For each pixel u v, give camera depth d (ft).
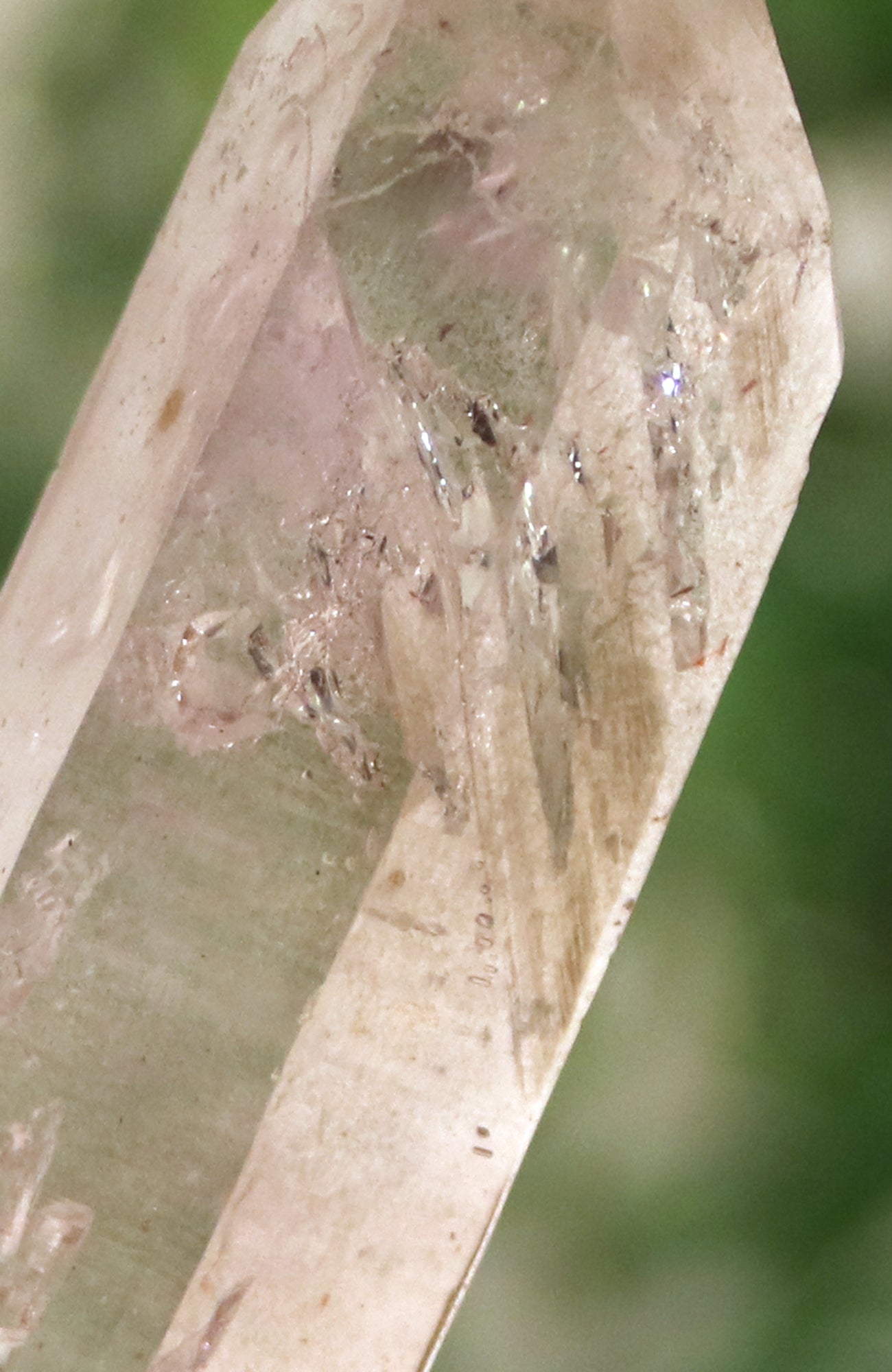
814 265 0.42
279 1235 0.42
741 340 0.42
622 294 0.42
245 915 0.42
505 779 0.42
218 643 0.42
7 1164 0.42
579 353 0.42
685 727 0.42
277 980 0.42
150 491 0.42
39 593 0.43
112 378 0.43
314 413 0.41
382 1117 0.42
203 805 0.42
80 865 0.42
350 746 0.42
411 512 0.42
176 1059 0.42
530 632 0.42
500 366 0.42
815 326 0.42
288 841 0.42
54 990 0.42
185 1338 0.42
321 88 0.42
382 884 0.42
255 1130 0.42
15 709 0.43
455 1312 0.42
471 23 0.42
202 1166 0.42
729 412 0.42
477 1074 0.42
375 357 0.41
